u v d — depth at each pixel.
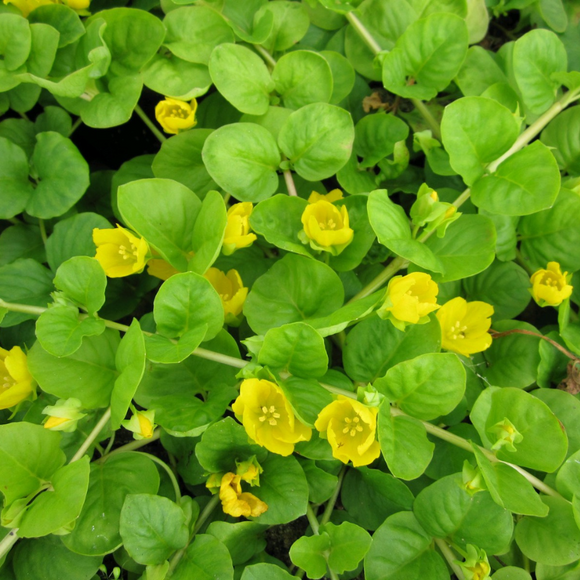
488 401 0.16
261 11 0.20
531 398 0.15
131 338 0.15
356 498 0.18
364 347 0.17
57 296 0.16
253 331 0.19
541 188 0.16
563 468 0.16
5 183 0.18
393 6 0.21
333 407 0.15
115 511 0.16
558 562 0.16
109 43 0.19
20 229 0.21
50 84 0.18
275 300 0.17
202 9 0.20
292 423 0.15
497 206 0.17
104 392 0.16
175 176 0.20
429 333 0.17
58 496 0.15
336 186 0.22
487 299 0.19
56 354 0.15
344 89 0.21
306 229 0.17
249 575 0.16
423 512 0.16
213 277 0.18
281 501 0.16
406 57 0.19
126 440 0.21
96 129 0.24
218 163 0.18
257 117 0.19
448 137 0.17
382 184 0.21
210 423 0.16
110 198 0.22
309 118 0.18
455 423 0.18
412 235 0.17
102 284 0.16
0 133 0.20
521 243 0.20
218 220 0.16
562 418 0.17
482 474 0.15
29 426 0.15
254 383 0.15
